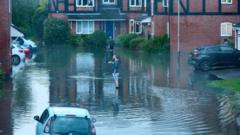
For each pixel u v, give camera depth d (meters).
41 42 168.50
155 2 146.12
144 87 77.62
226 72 93.00
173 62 111.25
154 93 72.56
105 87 77.44
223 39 130.75
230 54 98.06
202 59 96.38
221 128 52.34
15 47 111.94
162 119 56.50
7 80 82.56
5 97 68.12
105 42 159.50
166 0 145.38
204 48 97.44
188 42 131.00
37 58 120.56
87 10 174.00
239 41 119.88
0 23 81.19
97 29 174.50
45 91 73.19
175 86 78.50
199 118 56.84
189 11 130.50
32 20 177.88
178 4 130.62
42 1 185.00
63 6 172.00
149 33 157.62
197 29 130.75
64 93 71.88
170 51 132.75
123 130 51.56
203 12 130.50
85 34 168.38
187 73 92.81
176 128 52.44
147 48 138.12
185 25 130.88
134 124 54.16
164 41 138.00
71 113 41.19
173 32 131.75
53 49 148.50
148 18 160.25
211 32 130.88
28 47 127.31
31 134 49.25
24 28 176.88
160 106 63.53
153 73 93.19
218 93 72.00
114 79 81.19
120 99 68.00
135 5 176.25
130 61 114.06
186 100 67.25
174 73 93.00
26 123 53.62
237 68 98.50
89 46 159.62
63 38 164.25
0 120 54.91
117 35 170.75
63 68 100.12
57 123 40.28
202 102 65.69
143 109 61.66
